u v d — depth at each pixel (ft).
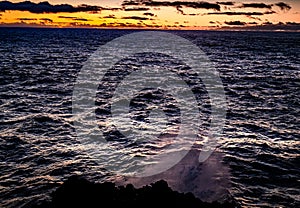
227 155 48.52
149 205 28.53
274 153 50.01
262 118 70.69
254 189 38.09
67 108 76.43
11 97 85.20
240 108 79.77
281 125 65.57
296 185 39.52
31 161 45.78
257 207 34.17
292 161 46.96
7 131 57.88
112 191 30.30
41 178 40.73
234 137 57.57
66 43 390.01
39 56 213.05
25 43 354.13
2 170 42.55
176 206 28.76
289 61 214.90
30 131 58.59
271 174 42.39
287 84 118.52
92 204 28.45
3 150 49.34
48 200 35.24
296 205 34.88
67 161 46.26
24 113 70.18
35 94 90.84
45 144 52.65
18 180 39.93
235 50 322.96
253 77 136.77
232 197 35.96
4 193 36.65
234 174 41.83
